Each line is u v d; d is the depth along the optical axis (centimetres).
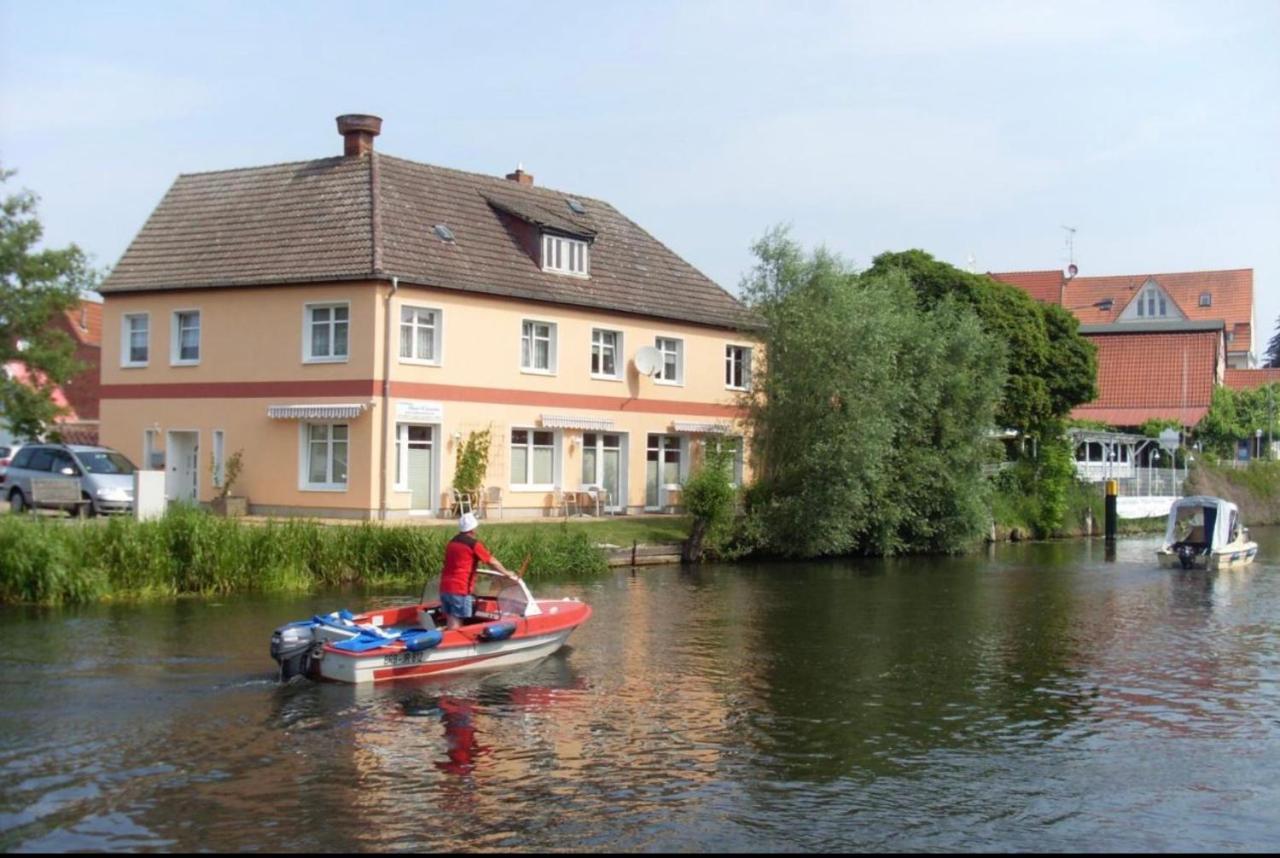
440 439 3859
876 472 4041
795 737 1670
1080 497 5747
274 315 3856
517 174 4794
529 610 2119
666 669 2095
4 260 3409
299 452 3794
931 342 4284
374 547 2978
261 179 4222
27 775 1421
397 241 3838
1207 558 4062
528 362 4162
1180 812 1391
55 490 3481
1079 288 9581
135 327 4172
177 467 4088
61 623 2328
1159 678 2123
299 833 1261
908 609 2911
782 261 4206
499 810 1344
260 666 1970
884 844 1274
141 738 1575
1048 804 1411
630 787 1434
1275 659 2320
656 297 4619
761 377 4231
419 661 1938
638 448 4516
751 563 3975
